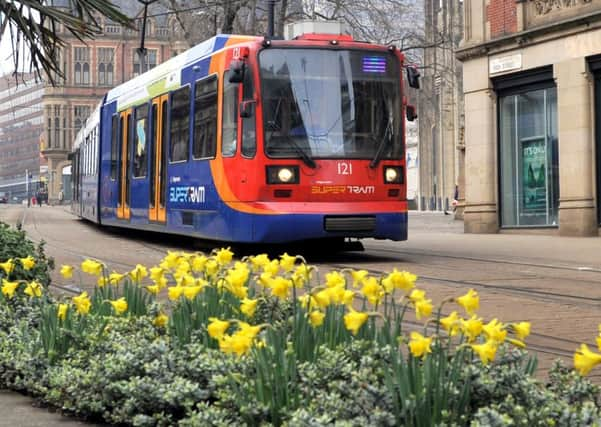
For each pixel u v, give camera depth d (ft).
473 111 87.51
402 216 51.19
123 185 73.15
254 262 19.10
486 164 86.28
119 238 76.07
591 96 75.46
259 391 13.39
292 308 17.61
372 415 12.21
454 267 47.98
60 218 134.92
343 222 49.57
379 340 15.29
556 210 80.28
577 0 75.77
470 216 88.17
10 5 29.01
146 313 20.56
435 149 221.66
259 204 49.19
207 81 54.44
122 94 75.77
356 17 103.91
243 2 101.86
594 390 13.87
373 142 50.90
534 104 82.28
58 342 18.29
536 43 79.87
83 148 103.91
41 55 29.66
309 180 49.49
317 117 50.06
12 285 21.03
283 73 50.01
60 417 16.19
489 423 11.81
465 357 13.73
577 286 38.93
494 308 31.96
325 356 14.64
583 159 75.66
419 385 12.34
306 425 12.19
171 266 20.59
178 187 58.85
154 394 14.82
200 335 17.65
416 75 52.54
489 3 85.40
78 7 29.89
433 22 119.85
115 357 16.35
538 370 20.63
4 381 18.66
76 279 40.34
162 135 62.64
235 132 50.55
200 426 13.51
